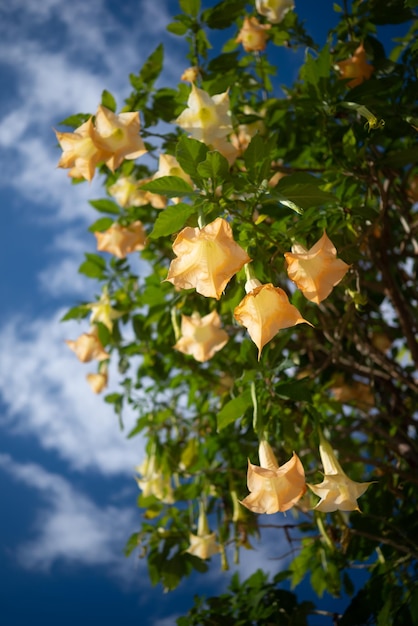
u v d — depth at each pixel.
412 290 2.69
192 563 2.62
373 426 2.47
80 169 1.78
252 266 1.54
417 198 2.52
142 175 2.59
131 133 1.78
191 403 2.63
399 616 2.02
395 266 2.46
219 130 1.77
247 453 2.51
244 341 1.85
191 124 1.77
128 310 2.70
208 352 2.07
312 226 1.89
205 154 1.50
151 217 2.62
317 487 1.63
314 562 2.58
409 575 2.23
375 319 2.77
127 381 2.80
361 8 2.33
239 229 1.61
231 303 1.74
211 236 1.33
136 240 2.59
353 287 1.96
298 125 2.41
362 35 2.31
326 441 1.73
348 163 2.11
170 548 2.66
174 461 2.72
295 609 2.40
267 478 1.51
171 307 2.37
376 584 2.19
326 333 2.25
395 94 2.17
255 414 1.71
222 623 2.37
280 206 1.82
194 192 1.52
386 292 2.39
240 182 1.53
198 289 1.34
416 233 2.34
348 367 2.60
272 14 2.37
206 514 2.58
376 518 2.26
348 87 2.11
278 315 1.39
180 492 2.70
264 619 2.39
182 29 2.29
